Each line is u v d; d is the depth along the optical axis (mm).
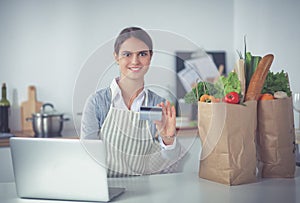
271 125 1683
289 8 2943
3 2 3461
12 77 3510
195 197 1439
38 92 3561
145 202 1388
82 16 3592
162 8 3758
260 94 1705
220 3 3881
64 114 3578
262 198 1423
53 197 1425
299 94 2238
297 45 2867
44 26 3541
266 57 1637
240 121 1582
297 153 2021
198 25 3846
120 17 3668
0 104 3352
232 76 1622
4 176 2975
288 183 1630
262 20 3252
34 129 3264
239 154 1594
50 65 3566
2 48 3479
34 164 1405
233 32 3906
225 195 1461
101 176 1361
